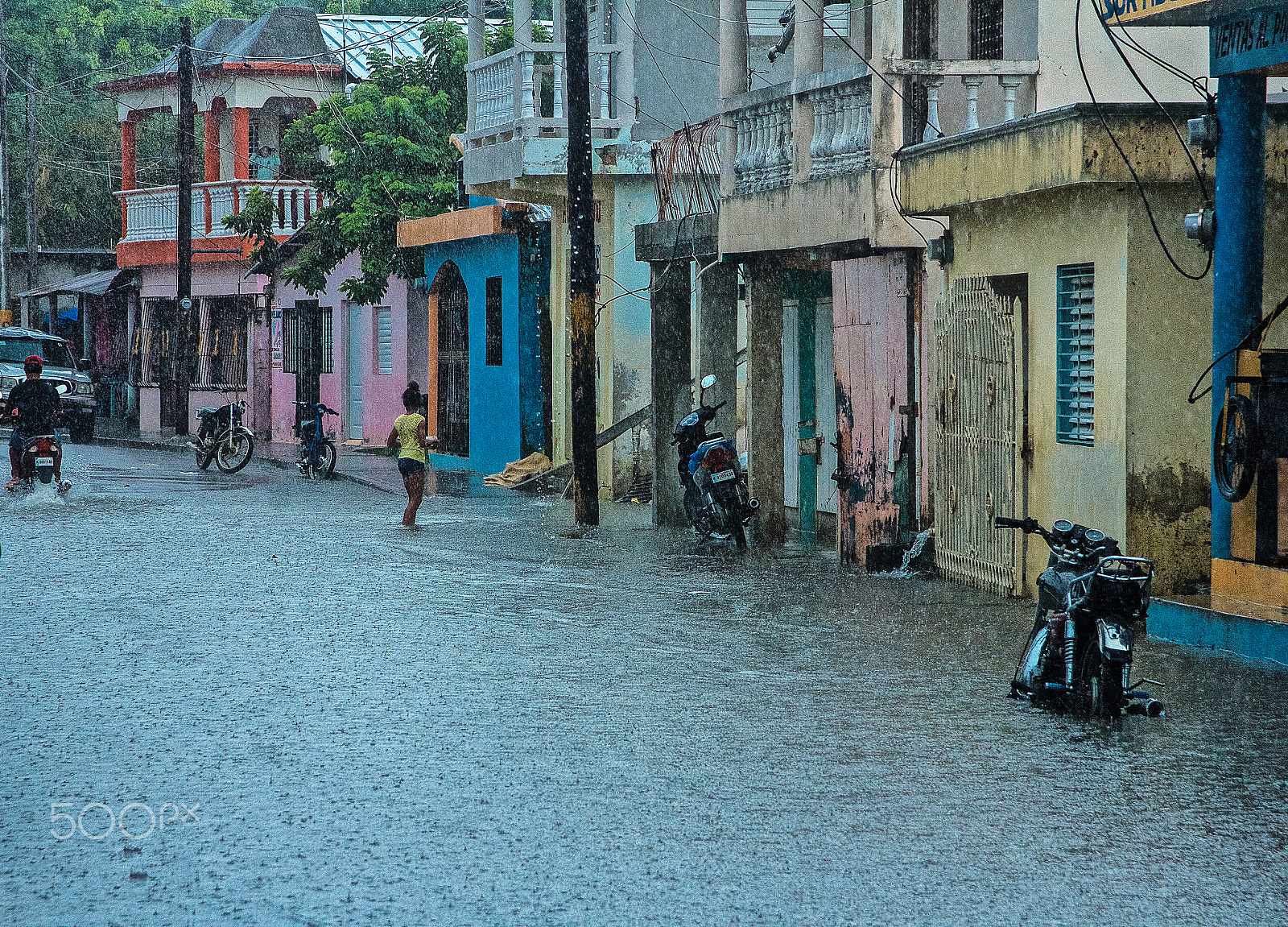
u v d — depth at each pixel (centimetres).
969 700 1345
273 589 1972
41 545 2405
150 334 6375
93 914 811
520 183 3362
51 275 7844
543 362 3816
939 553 2130
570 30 2739
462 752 1148
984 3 2284
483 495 3416
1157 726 1261
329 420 5262
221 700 1322
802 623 1738
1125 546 1758
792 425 2752
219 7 8594
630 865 893
